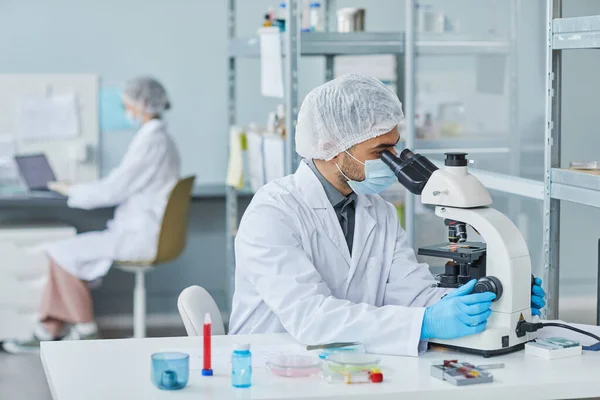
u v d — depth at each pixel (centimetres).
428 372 195
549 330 227
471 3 336
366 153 230
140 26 540
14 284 491
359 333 211
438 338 210
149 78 502
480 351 205
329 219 237
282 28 399
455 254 213
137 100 500
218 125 553
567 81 282
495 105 320
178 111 548
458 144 341
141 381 188
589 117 281
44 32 532
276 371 192
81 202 493
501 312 207
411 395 181
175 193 475
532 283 218
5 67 531
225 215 559
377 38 379
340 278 239
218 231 559
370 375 187
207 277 560
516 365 198
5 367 469
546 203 253
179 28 543
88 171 545
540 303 218
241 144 456
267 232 227
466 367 191
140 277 498
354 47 376
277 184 241
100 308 550
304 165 242
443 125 349
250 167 449
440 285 237
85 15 535
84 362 202
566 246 277
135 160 496
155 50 543
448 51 345
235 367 183
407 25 366
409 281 242
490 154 324
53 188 501
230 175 472
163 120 523
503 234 207
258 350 211
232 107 497
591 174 232
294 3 365
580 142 283
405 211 373
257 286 227
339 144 230
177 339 222
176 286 557
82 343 218
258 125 495
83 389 182
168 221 481
